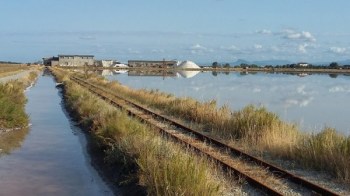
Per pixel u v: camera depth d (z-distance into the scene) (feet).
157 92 115.55
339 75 392.68
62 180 37.47
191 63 645.92
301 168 39.19
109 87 149.69
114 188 35.29
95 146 49.19
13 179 37.32
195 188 26.63
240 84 207.21
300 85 205.77
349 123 80.07
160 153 35.78
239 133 53.42
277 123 52.11
